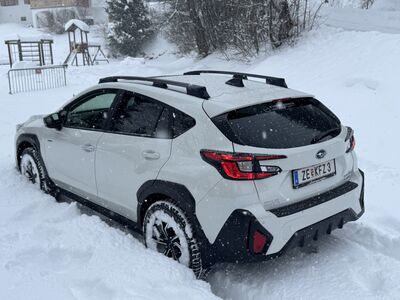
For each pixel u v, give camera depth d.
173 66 23.59
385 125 8.18
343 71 11.45
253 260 3.29
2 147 8.07
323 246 4.18
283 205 3.38
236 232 3.25
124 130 4.11
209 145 3.39
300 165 3.38
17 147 5.83
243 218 3.21
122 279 3.39
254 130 3.41
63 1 46.28
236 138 3.31
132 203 4.01
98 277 3.44
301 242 3.46
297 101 3.88
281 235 3.29
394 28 15.09
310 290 3.48
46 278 3.48
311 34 15.91
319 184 3.60
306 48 14.84
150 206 3.83
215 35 21.02
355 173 4.04
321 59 13.16
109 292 3.28
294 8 16.50
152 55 34.38
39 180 5.37
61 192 5.14
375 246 4.25
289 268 3.82
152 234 3.83
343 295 3.40
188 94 3.78
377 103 9.10
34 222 4.57
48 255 3.85
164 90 3.96
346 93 9.95
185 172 3.47
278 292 3.48
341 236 4.39
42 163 5.27
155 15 35.12
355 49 12.99
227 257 3.38
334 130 3.81
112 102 4.31
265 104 3.64
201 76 4.65
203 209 3.38
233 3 18.73
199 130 3.48
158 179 3.66
